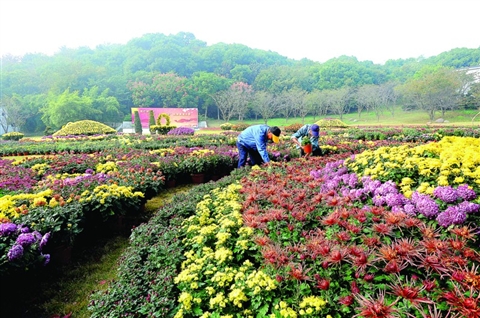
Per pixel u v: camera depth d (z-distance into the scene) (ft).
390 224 7.62
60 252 11.76
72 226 11.81
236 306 7.07
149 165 21.66
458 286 5.78
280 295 6.86
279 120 180.75
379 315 5.33
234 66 235.81
